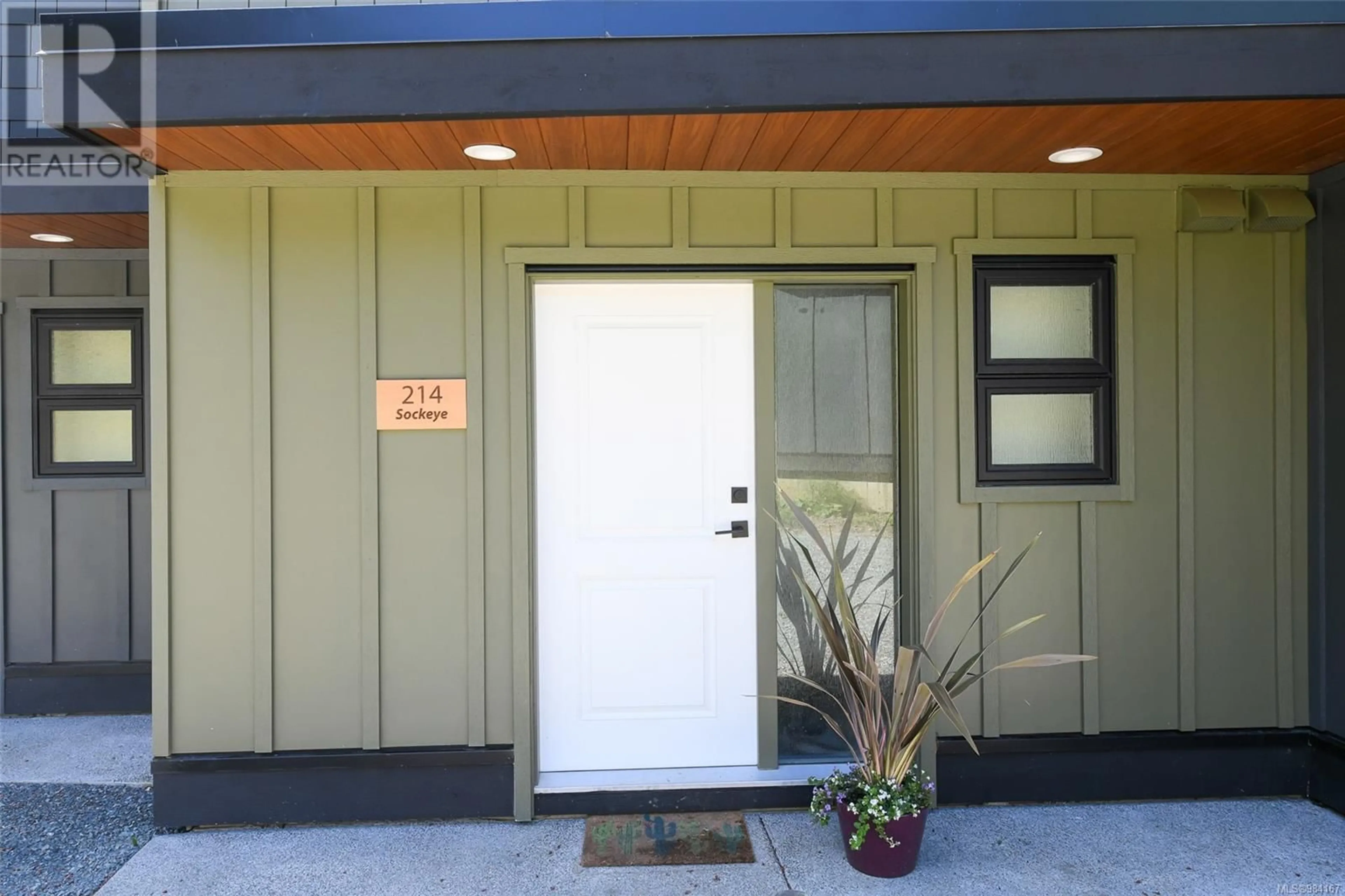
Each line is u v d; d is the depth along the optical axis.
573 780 3.20
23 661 4.30
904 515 3.29
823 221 3.20
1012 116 2.61
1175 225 3.29
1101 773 3.26
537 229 3.14
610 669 3.27
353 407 3.13
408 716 3.13
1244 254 3.32
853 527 3.35
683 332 3.28
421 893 2.64
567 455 3.25
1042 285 3.27
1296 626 3.32
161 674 3.07
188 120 2.47
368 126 2.62
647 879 2.71
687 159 3.02
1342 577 3.17
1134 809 3.19
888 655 3.35
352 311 3.12
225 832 3.05
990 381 3.25
